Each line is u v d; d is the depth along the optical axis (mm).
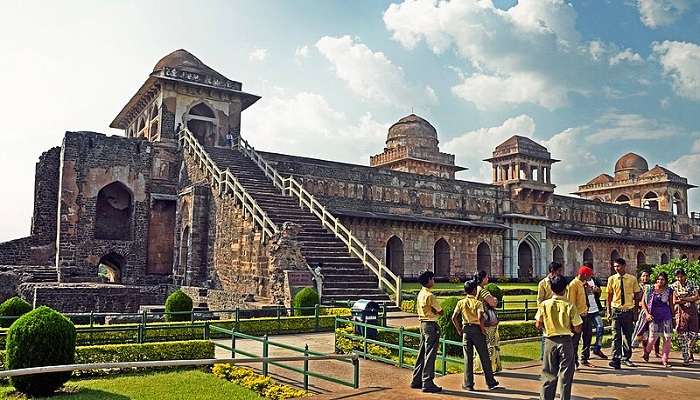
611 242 53625
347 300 19016
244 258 22266
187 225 27953
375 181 38156
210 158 27875
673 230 61812
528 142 48562
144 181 31484
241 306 18859
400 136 54906
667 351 10539
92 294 23844
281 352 13305
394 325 15688
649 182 63781
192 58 36188
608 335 16375
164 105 32594
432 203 41156
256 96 34969
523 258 47469
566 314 7359
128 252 30672
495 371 10133
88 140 30406
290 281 18672
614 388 8664
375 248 36562
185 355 12227
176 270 29031
